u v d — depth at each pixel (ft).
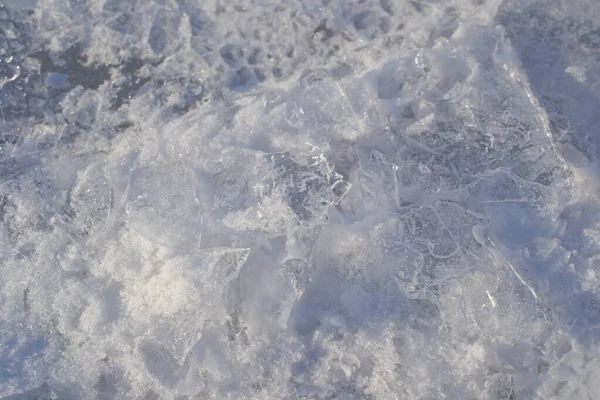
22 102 4.22
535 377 4.09
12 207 4.14
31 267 4.10
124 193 4.11
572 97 4.29
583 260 4.14
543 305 4.09
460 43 4.28
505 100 4.23
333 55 4.27
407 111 4.23
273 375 4.05
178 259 4.04
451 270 4.09
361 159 4.17
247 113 4.17
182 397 4.05
